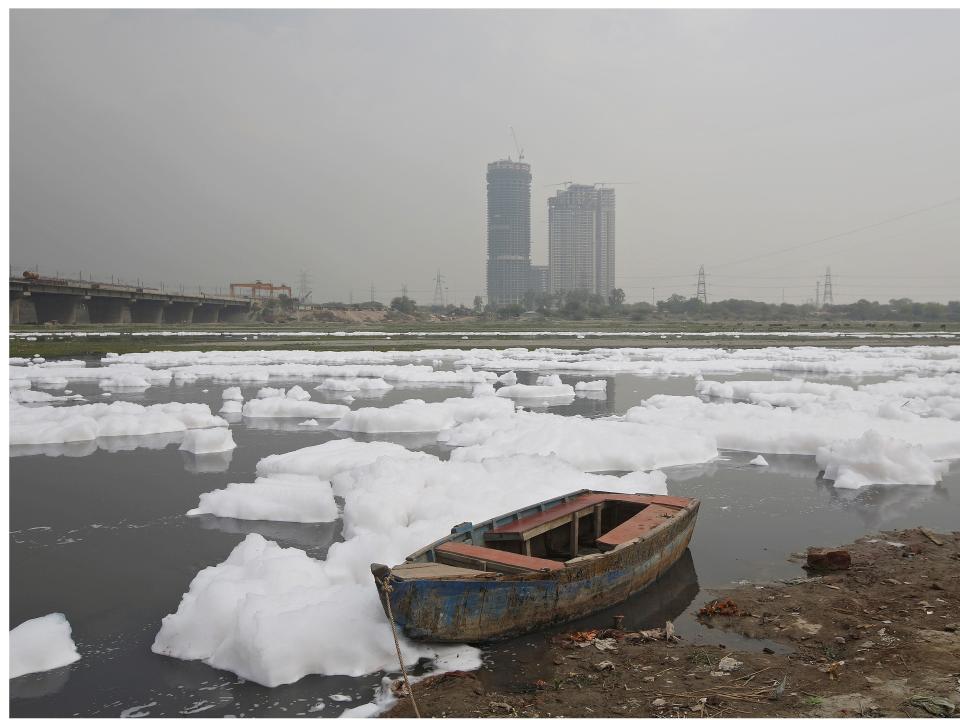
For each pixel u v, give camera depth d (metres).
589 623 9.41
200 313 155.00
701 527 13.53
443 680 7.91
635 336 90.69
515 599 8.66
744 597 10.25
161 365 47.94
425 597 8.13
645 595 10.37
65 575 11.27
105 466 18.55
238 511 14.20
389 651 8.37
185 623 8.93
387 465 14.32
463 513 12.18
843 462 17.00
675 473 17.48
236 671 8.26
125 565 11.68
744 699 7.41
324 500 13.98
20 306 99.94
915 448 17.22
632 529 10.68
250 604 8.66
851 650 8.48
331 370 41.97
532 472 14.59
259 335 92.69
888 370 43.78
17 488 16.41
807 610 9.71
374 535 10.80
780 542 12.69
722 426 21.06
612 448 18.16
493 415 24.70
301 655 8.16
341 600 8.95
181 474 17.72
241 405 28.16
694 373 42.84
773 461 18.73
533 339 84.69
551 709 7.28
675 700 7.42
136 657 8.67
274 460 17.14
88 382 37.84
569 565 9.04
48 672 8.34
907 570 11.09
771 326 122.88
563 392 31.55
